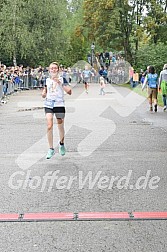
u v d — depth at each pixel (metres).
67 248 5.14
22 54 49.09
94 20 55.25
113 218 6.13
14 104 25.16
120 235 5.52
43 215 6.26
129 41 55.75
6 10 48.41
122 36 55.78
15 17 48.22
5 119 17.97
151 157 10.24
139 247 5.16
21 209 6.53
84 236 5.50
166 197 7.12
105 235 5.53
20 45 49.06
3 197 7.11
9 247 5.18
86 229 5.73
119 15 54.41
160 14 53.72
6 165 9.38
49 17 51.09
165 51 47.84
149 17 53.09
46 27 51.34
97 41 56.81
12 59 51.75
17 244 5.26
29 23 50.25
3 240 5.38
